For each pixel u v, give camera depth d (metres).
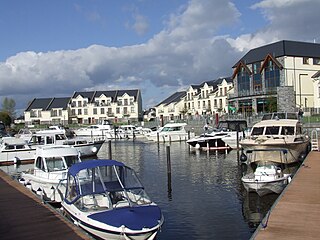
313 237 9.07
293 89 56.41
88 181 12.27
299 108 53.84
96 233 10.58
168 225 13.80
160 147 46.97
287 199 12.77
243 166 26.55
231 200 17.17
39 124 99.81
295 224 10.08
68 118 106.69
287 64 59.22
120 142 57.25
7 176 21.86
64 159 18.97
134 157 36.44
